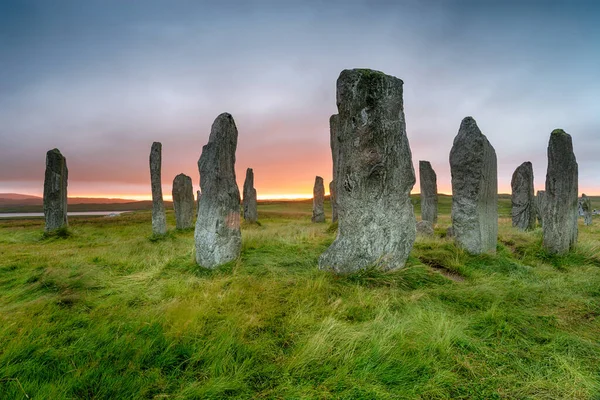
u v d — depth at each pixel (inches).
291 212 1376.7
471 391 104.7
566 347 131.0
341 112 233.0
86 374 107.5
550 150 297.6
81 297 186.2
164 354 120.2
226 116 269.7
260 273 228.5
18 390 100.5
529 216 552.1
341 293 186.2
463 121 309.6
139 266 275.0
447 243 305.3
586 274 240.7
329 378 107.5
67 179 601.9
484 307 169.8
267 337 137.2
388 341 127.2
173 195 648.4
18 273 255.9
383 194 224.1
